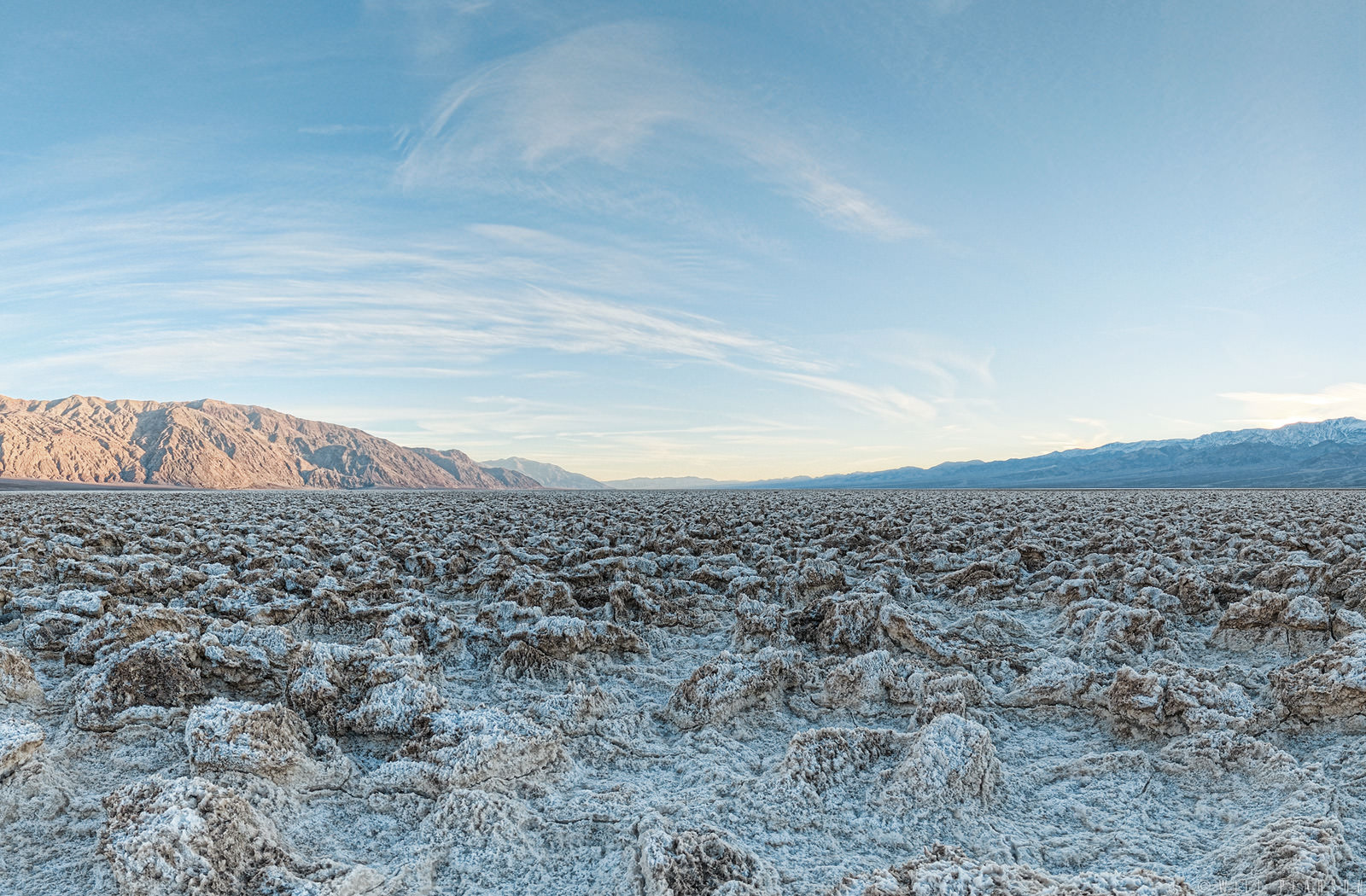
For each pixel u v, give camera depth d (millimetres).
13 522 21688
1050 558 14883
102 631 8195
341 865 4391
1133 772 5996
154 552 16016
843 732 6203
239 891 4172
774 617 10016
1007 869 4113
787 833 5102
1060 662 7828
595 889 4441
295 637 9758
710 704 7117
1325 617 8727
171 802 4441
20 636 9023
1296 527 19172
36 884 4312
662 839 4453
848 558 16250
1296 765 5570
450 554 16250
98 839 4504
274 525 22047
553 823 5203
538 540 18969
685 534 18328
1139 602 10812
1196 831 5086
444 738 5887
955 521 24125
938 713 6797
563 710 7039
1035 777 5984
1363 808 5125
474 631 9594
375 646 8344
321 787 5590
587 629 9117
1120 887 3959
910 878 4070
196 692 6969
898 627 9117
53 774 5336
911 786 5461
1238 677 7910
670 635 10609
